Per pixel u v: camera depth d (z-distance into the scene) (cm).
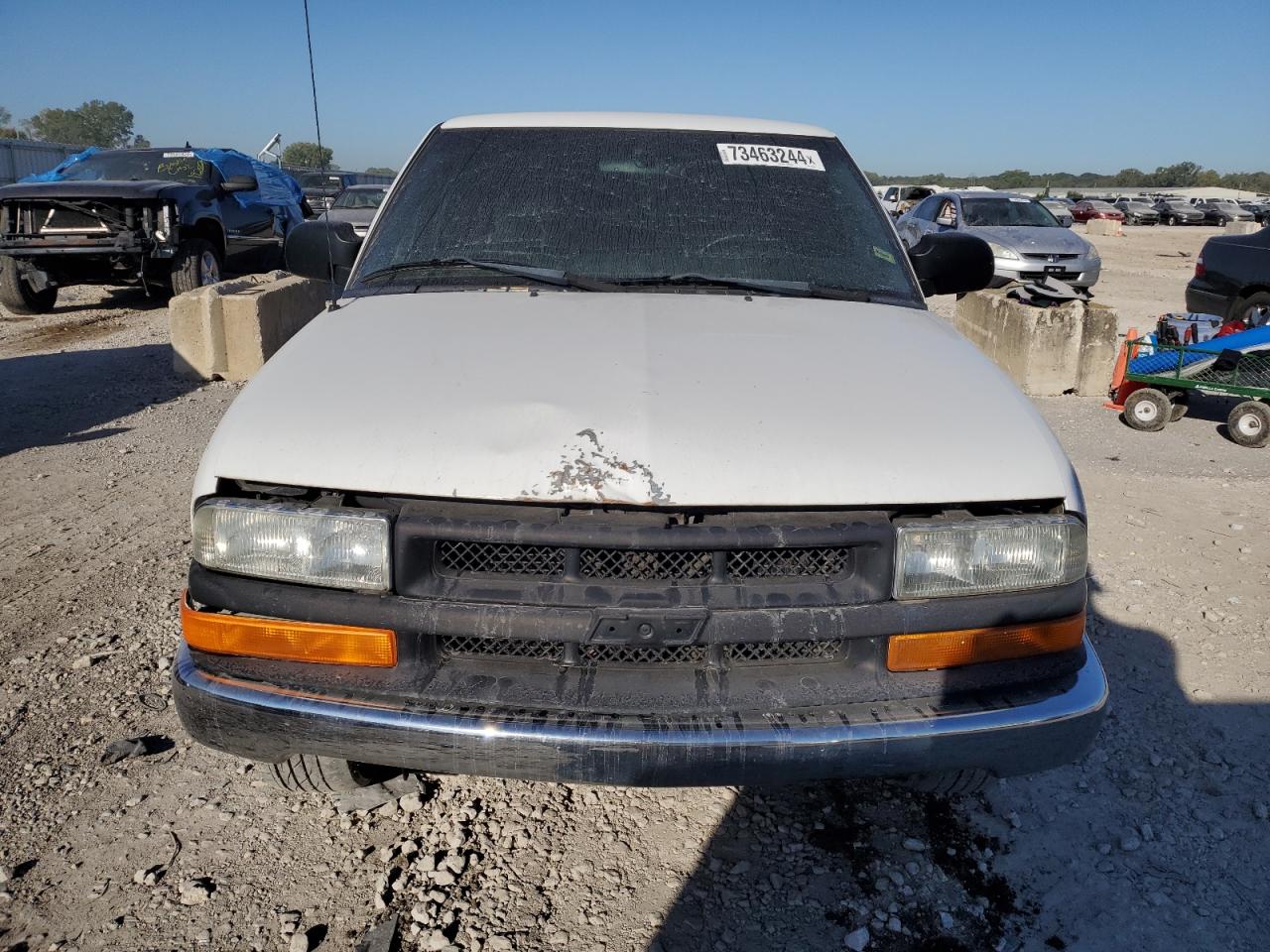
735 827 251
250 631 193
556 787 265
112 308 1162
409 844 240
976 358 242
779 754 182
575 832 248
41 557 417
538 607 186
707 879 233
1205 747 291
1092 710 196
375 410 201
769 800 262
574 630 184
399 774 264
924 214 1562
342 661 192
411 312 252
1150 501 519
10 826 245
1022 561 193
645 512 187
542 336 231
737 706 187
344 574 188
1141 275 1806
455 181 308
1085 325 782
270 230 1304
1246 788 272
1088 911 226
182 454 576
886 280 290
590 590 186
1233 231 2888
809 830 251
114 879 228
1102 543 454
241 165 1320
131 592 382
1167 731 300
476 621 185
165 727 290
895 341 244
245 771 270
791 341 236
